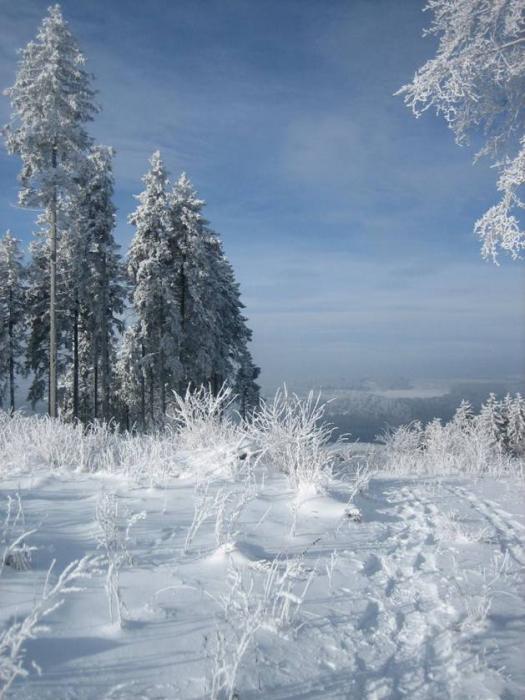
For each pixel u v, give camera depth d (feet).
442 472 37.19
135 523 16.24
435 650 10.74
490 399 119.34
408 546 17.33
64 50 67.82
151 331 88.22
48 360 99.25
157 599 11.35
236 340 115.03
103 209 88.69
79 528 15.57
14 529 14.70
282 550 15.30
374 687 9.31
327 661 9.96
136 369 91.09
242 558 13.70
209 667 9.12
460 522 20.98
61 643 9.35
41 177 65.31
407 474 35.29
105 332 92.27
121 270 91.45
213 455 24.52
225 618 10.14
